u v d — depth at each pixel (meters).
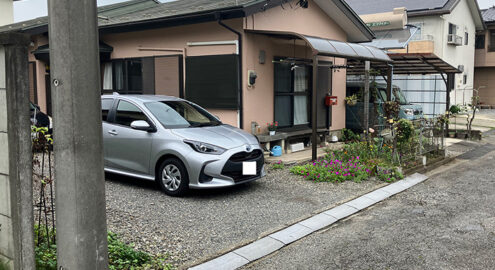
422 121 8.95
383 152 8.55
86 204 2.57
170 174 6.26
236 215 5.46
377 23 16.47
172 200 6.07
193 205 5.86
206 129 6.64
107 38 11.31
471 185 7.46
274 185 7.10
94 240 2.61
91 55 2.55
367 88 9.38
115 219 5.14
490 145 12.43
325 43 8.61
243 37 8.70
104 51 10.96
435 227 5.18
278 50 9.80
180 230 4.87
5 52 2.96
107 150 6.98
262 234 4.80
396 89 13.67
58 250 2.63
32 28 10.73
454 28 21.58
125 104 6.99
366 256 4.30
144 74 10.55
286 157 9.20
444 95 18.30
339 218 5.50
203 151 6.04
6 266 3.12
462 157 10.42
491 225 5.23
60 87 2.51
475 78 28.14
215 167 6.00
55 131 2.55
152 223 5.07
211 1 10.52
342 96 12.15
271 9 9.27
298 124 10.65
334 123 11.80
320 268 4.02
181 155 6.04
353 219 5.55
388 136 8.95
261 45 9.23
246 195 6.45
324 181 7.39
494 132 15.56
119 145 6.80
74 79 2.50
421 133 8.79
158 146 6.31
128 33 10.78
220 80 9.00
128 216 5.29
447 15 20.62
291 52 10.26
